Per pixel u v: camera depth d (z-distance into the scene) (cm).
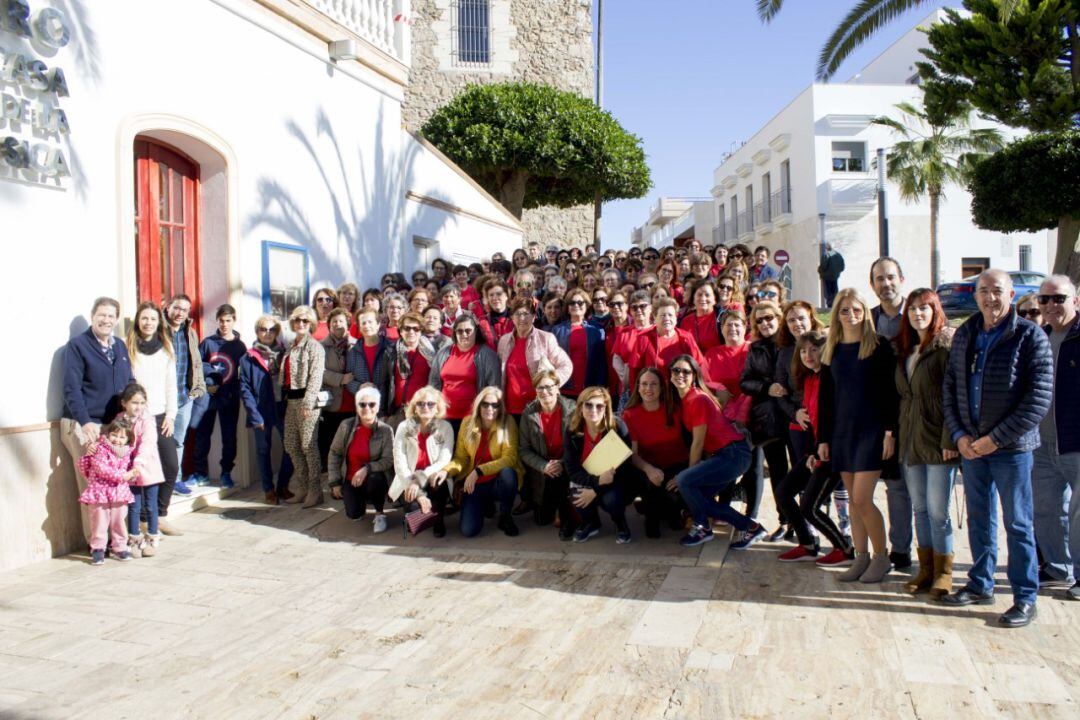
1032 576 419
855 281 2811
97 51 607
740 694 355
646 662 391
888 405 473
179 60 686
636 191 1905
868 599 463
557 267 1034
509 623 447
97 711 354
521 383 660
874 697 347
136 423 575
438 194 1227
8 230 541
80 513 590
